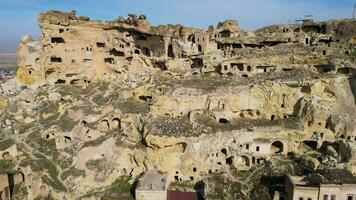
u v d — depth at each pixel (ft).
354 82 239.50
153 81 293.23
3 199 210.18
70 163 237.04
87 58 345.31
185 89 252.42
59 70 342.23
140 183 197.77
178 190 205.36
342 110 230.68
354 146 198.80
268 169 210.38
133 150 228.63
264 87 245.04
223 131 224.12
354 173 189.26
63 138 253.44
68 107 283.18
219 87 250.57
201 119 236.02
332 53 273.54
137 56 344.08
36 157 243.40
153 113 242.17
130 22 339.77
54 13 330.13
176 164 217.77
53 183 221.46
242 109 246.88
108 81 331.36
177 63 316.40
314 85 239.30
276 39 307.37
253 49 303.27
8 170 231.91
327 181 169.07
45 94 314.35
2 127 276.00
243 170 217.56
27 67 336.08
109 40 346.95
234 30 329.93
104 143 238.07
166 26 341.00
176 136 215.92
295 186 168.45
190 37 336.08
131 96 282.56
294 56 275.18
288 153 227.61
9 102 303.27
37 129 271.90
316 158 211.82
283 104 244.01
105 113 264.52
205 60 297.74
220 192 196.03
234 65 283.79
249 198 191.21
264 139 224.94
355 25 287.28
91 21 339.77
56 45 338.75
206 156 217.56
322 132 227.20
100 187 220.02
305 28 326.65
